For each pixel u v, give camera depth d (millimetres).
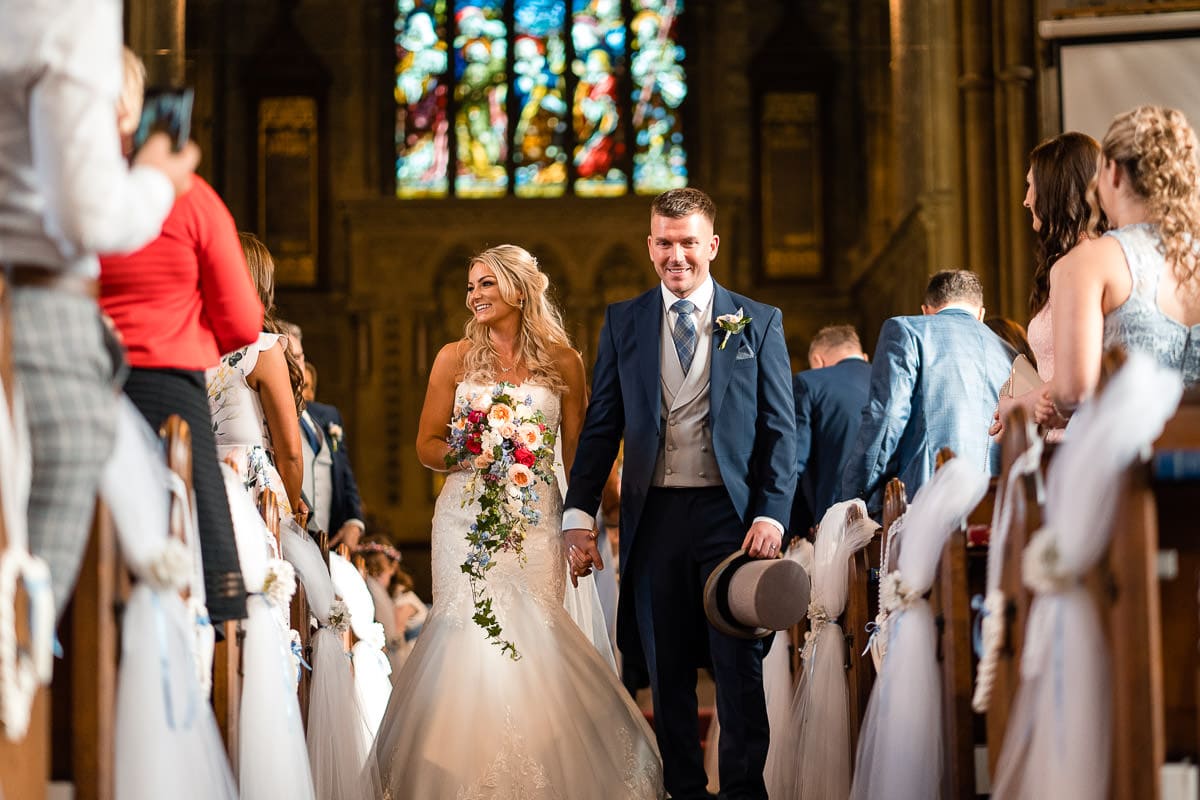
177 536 3111
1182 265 3506
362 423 22141
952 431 5273
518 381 5227
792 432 4828
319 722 4867
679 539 4797
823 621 5168
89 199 2547
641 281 22250
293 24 22766
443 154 22672
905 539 3990
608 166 22609
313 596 4926
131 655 2941
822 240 22594
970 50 14508
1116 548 2697
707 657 4895
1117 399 2627
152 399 3492
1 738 2404
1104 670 2742
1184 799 2682
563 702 4910
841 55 22688
